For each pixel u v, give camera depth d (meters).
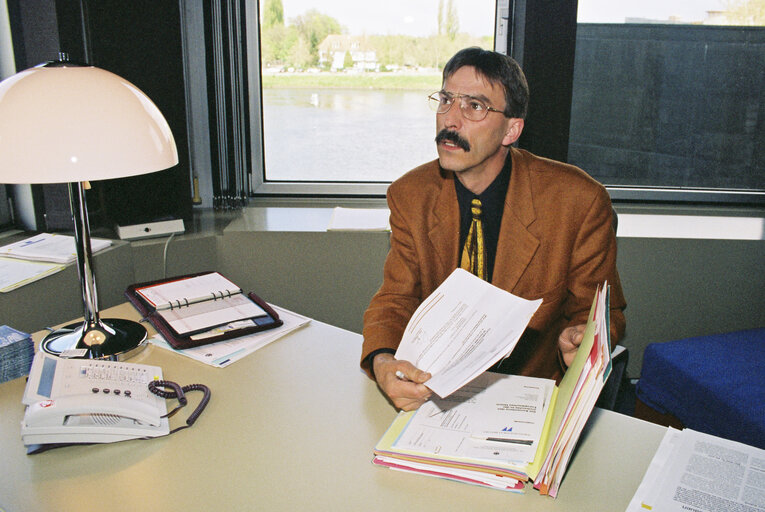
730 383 1.96
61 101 1.20
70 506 0.96
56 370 1.23
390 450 1.06
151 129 1.31
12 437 1.14
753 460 1.05
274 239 2.42
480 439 1.08
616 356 1.45
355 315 2.50
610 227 1.57
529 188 1.55
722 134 2.72
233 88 2.51
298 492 1.00
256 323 1.56
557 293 1.57
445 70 1.48
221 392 1.29
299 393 1.29
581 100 2.68
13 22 2.12
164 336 1.48
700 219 2.63
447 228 1.58
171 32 2.29
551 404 1.17
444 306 1.25
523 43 2.44
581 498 0.99
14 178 1.17
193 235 2.39
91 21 2.15
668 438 1.13
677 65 2.63
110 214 2.31
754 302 2.47
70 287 1.91
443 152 1.45
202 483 1.02
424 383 1.09
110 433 1.12
